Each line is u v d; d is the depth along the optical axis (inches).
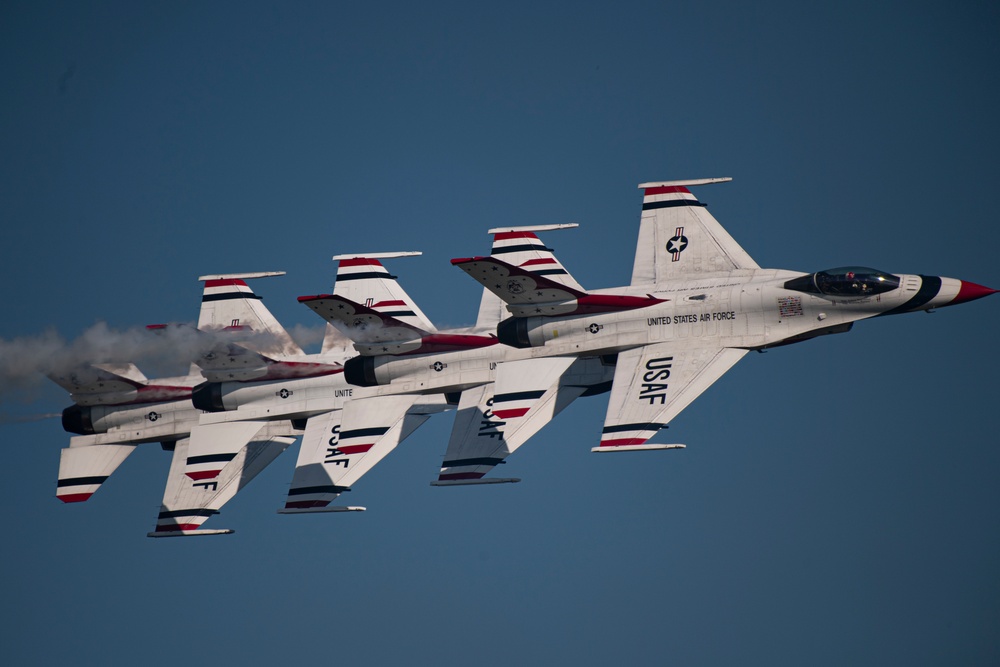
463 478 5162.4
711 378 4781.0
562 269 5743.1
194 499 5595.5
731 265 5226.4
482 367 5339.6
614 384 4913.9
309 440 5506.9
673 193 5506.9
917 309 4835.1
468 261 4975.4
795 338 4906.5
